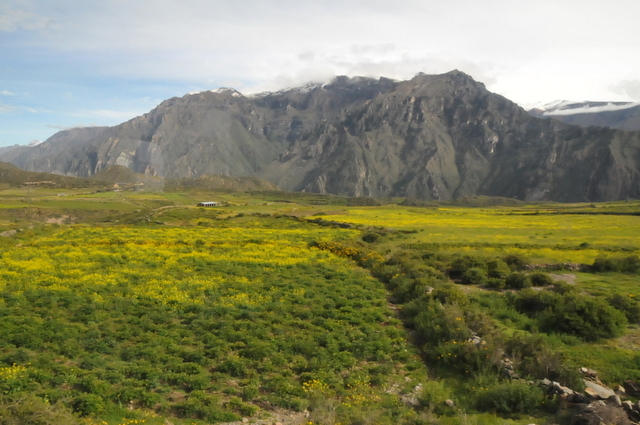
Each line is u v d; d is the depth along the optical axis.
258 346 22.77
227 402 17.97
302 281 38.03
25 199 149.50
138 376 19.36
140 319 26.98
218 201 185.12
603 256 42.62
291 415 17.33
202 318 27.33
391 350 23.66
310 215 111.50
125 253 48.41
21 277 35.91
